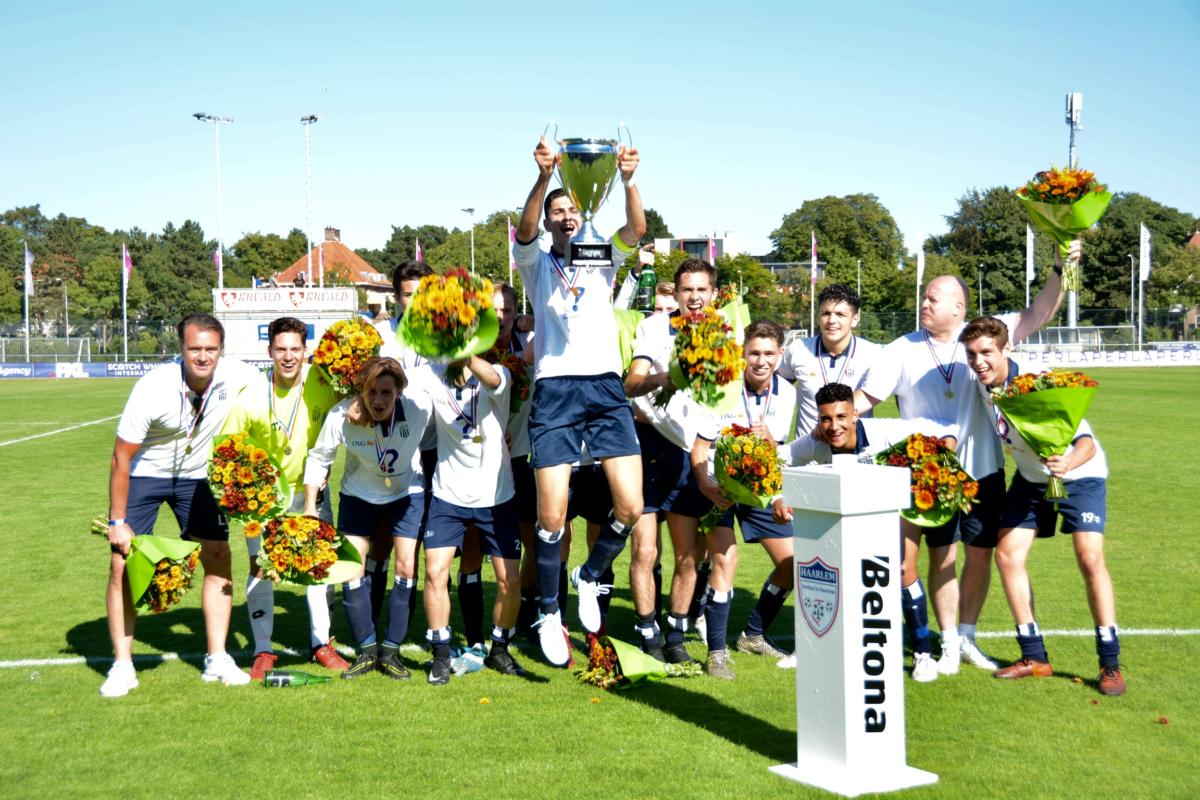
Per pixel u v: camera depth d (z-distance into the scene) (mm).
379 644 7164
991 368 5812
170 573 5773
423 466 6992
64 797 4516
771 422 6559
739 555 10453
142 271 102500
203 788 4598
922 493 5449
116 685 6012
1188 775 4617
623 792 4473
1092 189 6379
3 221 127875
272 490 5914
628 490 5934
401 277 7191
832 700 4543
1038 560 9523
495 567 6367
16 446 20328
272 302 36062
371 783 4629
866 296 86938
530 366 6941
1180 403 28219
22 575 9344
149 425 6070
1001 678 6078
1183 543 10102
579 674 6406
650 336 6504
